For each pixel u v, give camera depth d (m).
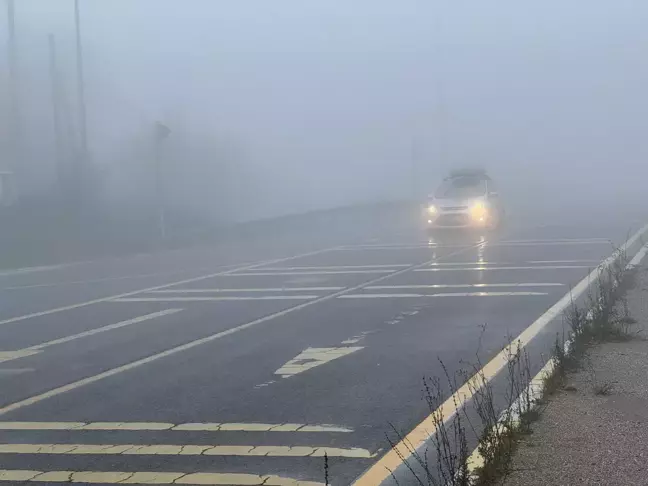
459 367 7.88
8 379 8.15
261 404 6.85
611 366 7.39
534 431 5.65
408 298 12.58
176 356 8.99
